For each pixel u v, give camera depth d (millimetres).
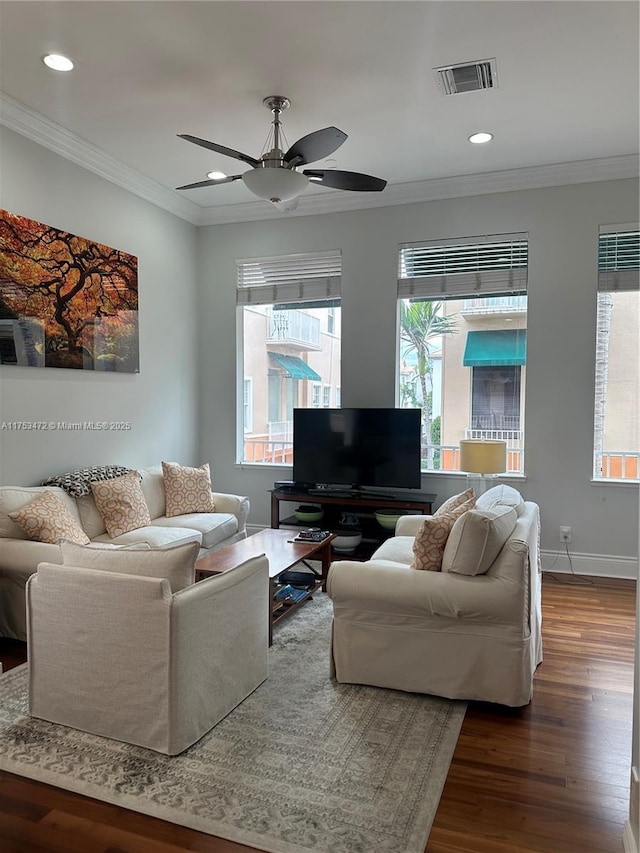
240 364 5824
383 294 5223
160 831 1901
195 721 2367
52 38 2963
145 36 2951
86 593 2377
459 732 2486
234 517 4793
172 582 2334
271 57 3135
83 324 4363
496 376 5039
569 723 2561
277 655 3229
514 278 4836
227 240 5742
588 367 4676
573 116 3791
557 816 1981
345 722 2545
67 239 4195
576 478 4734
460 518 2686
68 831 1905
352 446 5145
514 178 4750
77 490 3973
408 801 2037
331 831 1895
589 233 4629
